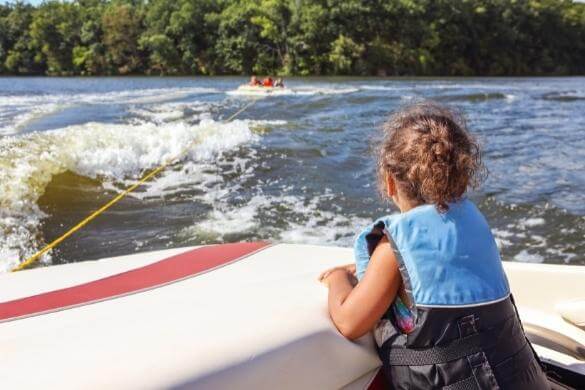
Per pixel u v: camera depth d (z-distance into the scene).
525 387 1.32
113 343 1.20
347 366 1.38
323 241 5.24
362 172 7.75
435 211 1.37
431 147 1.37
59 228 5.29
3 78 46.53
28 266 4.46
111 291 1.66
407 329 1.36
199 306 1.46
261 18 50.25
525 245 5.34
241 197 6.51
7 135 9.49
